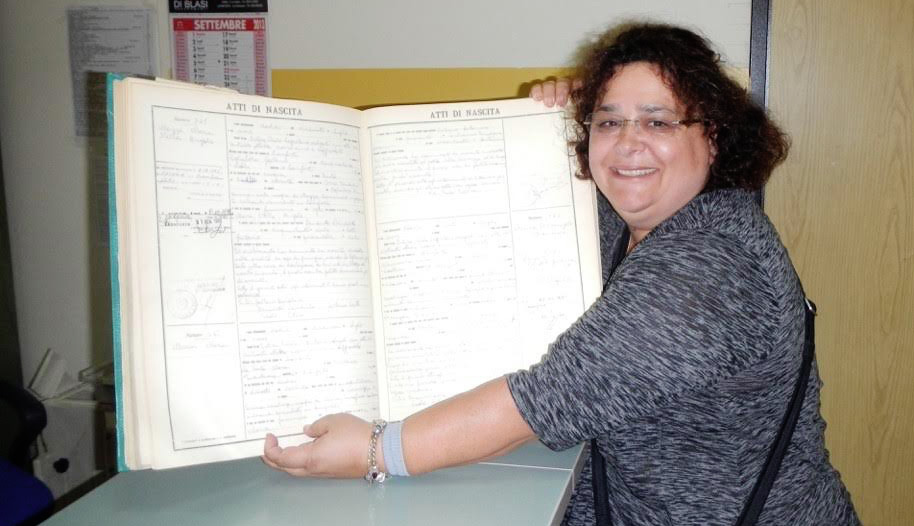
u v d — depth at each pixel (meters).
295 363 0.85
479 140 0.95
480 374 0.92
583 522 1.00
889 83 1.73
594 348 0.74
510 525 0.69
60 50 2.08
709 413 0.84
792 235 1.85
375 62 1.90
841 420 1.91
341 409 0.87
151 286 0.78
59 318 2.25
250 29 1.95
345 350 0.88
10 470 1.47
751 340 0.75
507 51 1.84
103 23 2.03
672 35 0.90
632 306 0.75
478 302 0.93
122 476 0.83
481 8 1.83
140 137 0.78
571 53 1.80
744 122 0.91
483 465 0.84
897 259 1.80
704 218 0.83
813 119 1.78
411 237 0.93
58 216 2.19
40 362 2.28
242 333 0.83
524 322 0.93
